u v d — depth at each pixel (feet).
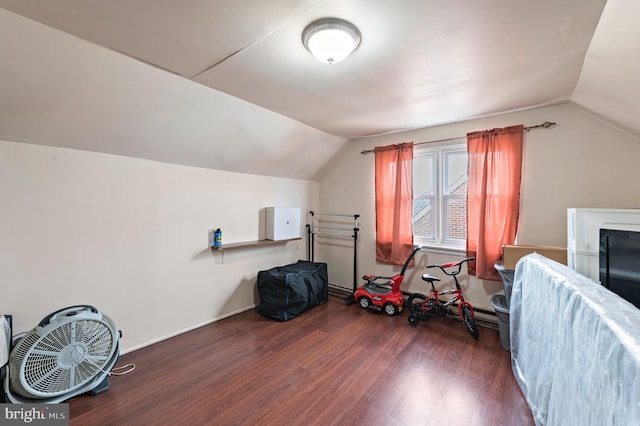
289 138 10.09
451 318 9.71
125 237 7.47
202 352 7.53
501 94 7.22
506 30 4.51
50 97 5.44
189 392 5.93
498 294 8.83
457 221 10.11
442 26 4.41
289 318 9.70
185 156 8.39
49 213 6.30
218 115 7.66
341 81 6.42
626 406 2.39
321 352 7.53
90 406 5.49
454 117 9.12
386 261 11.23
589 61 5.28
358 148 12.24
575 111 7.78
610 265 5.12
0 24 4.20
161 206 8.16
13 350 4.99
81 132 6.33
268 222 11.16
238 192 10.25
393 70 5.90
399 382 6.27
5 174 5.76
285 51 5.16
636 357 2.28
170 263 8.39
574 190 7.83
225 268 9.87
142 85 6.01
